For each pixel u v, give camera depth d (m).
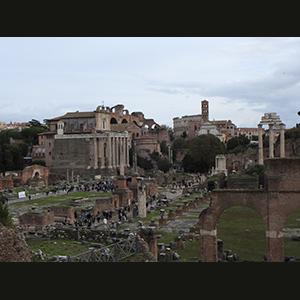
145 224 59.41
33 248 33.09
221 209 36.00
